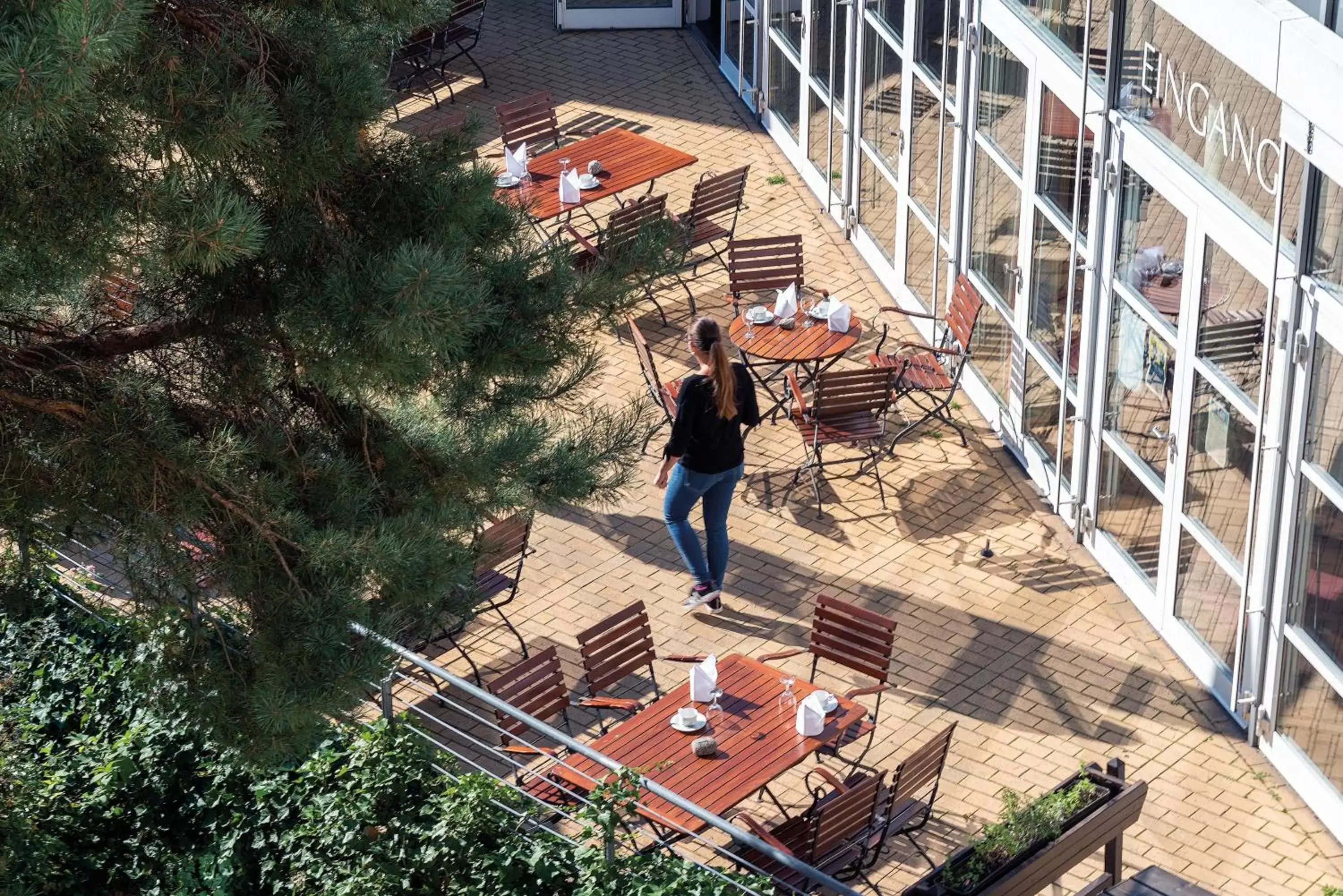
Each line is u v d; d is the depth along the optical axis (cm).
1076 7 1038
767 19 1684
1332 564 862
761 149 1717
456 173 729
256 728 682
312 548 670
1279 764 933
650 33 1991
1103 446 1079
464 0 1797
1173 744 960
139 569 688
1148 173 975
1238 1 849
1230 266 907
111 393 681
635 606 961
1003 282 1209
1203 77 905
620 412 858
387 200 714
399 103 1798
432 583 702
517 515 803
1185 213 941
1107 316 1045
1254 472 901
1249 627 936
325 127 661
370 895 807
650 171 1455
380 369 653
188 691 686
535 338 743
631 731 867
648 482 1222
